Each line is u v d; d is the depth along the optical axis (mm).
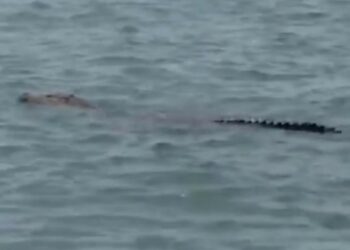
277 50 58594
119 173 40094
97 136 43812
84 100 47906
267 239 34938
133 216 36594
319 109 48156
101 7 67125
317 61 56531
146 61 55719
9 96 49156
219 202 37656
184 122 45625
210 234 35312
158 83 51812
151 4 68312
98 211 36938
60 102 47406
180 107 48094
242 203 37562
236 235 35250
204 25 63844
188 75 53250
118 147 42625
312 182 39250
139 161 41188
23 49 57656
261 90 51031
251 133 43969
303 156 41719
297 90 51062
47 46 58406
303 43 60062
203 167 40531
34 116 46062
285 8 67938
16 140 43375
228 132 44125
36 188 38750
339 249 34281
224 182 39188
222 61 55969
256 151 42188
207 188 38719
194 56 57000
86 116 46156
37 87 50875
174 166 40625
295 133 43938
